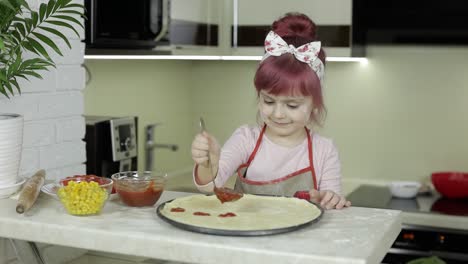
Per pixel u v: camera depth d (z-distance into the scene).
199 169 1.64
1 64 1.82
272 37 1.67
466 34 3.41
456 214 3.04
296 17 1.77
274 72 1.64
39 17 1.84
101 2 2.30
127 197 1.48
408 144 3.72
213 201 1.51
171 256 1.24
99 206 1.41
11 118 1.60
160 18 2.63
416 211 3.10
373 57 3.72
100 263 1.81
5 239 1.74
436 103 3.65
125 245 1.27
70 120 2.10
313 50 1.65
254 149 1.92
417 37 3.49
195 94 4.06
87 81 2.85
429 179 3.69
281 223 1.30
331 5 3.15
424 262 2.54
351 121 3.80
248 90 3.96
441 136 3.66
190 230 1.28
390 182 3.75
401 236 3.09
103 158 2.45
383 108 3.74
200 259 1.21
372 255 1.17
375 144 3.77
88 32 2.27
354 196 3.43
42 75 1.96
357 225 1.35
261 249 1.17
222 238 1.24
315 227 1.33
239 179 1.90
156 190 1.49
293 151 1.89
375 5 3.46
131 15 2.47
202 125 1.56
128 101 3.31
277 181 1.85
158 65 3.60
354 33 3.19
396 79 3.70
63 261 1.90
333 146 1.92
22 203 1.41
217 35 3.19
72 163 2.12
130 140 2.58
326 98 3.83
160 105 3.66
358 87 3.77
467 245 3.00
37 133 1.96
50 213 1.44
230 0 3.19
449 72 3.62
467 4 3.36
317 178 1.88
